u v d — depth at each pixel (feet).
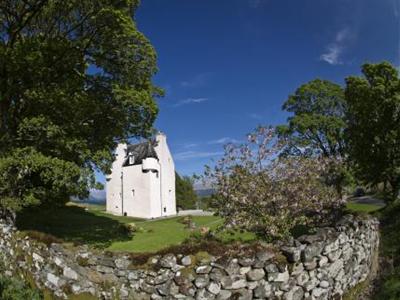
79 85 68.44
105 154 62.90
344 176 75.46
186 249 34.35
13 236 34.19
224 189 48.96
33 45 61.77
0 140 60.03
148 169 166.81
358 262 46.16
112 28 64.95
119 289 32.96
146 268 33.58
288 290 35.29
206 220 114.01
